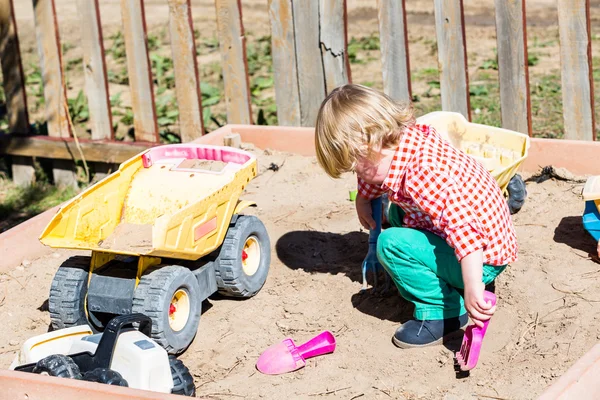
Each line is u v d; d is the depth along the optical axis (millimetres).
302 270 4391
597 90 7707
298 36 6027
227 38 6164
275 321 3943
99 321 3729
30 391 3035
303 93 6145
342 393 3299
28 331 4070
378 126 3393
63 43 11227
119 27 11891
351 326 3828
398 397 3240
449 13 5547
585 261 4133
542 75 8539
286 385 3385
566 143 5191
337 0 5859
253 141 6145
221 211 3846
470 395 3189
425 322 3600
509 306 3834
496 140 4922
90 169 6801
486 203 3426
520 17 5371
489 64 8969
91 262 3713
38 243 4852
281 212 5152
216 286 4051
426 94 8211
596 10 10570
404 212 4000
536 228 4555
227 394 3357
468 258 3285
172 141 7477
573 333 3529
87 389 2939
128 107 8477
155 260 3732
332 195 5344
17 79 6668
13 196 6703
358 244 4633
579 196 4887
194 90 6297
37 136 6754
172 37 6227
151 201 4055
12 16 6523
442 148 3500
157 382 3137
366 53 9938
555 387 2887
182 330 3670
